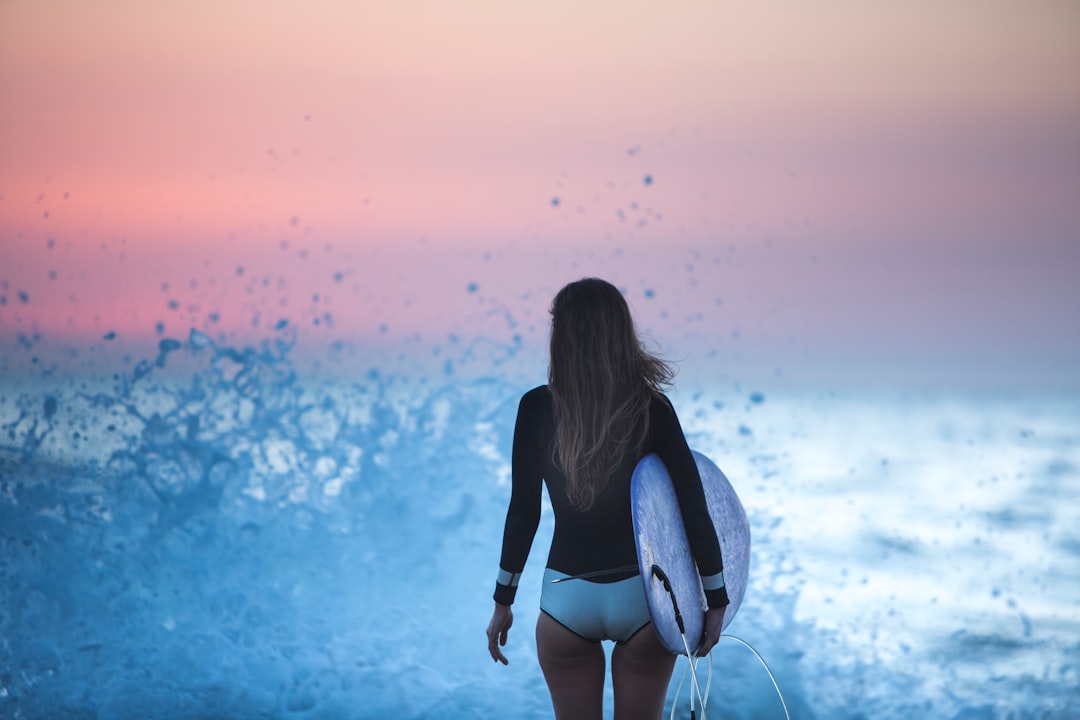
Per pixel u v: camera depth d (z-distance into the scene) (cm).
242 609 384
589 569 191
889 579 487
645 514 183
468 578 422
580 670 198
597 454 189
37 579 394
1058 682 342
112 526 430
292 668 342
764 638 374
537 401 200
